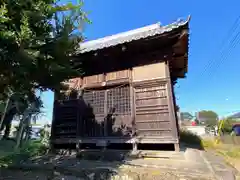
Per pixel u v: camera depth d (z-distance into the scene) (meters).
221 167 3.91
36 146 6.80
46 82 3.92
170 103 5.65
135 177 3.51
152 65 6.32
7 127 8.59
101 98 6.74
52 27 3.48
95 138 6.24
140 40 5.92
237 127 20.00
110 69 7.00
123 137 5.90
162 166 4.05
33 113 8.23
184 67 8.45
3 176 4.04
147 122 5.76
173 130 5.35
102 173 3.83
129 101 6.27
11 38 2.58
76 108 6.91
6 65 3.04
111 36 10.21
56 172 4.18
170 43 6.15
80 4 3.54
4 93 3.92
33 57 2.87
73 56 4.54
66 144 6.95
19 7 2.82
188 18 5.14
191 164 4.16
